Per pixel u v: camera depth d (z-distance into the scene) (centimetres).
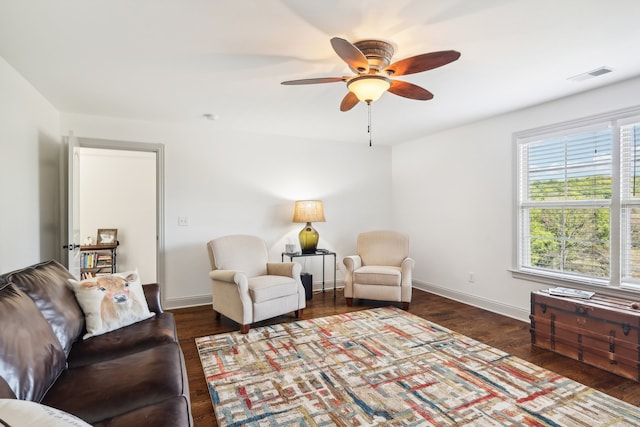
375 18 181
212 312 389
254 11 173
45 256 312
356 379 231
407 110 354
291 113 362
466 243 422
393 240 448
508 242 372
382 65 211
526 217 361
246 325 317
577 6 170
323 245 503
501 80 272
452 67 246
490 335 312
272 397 210
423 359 262
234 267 369
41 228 303
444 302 427
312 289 465
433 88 289
